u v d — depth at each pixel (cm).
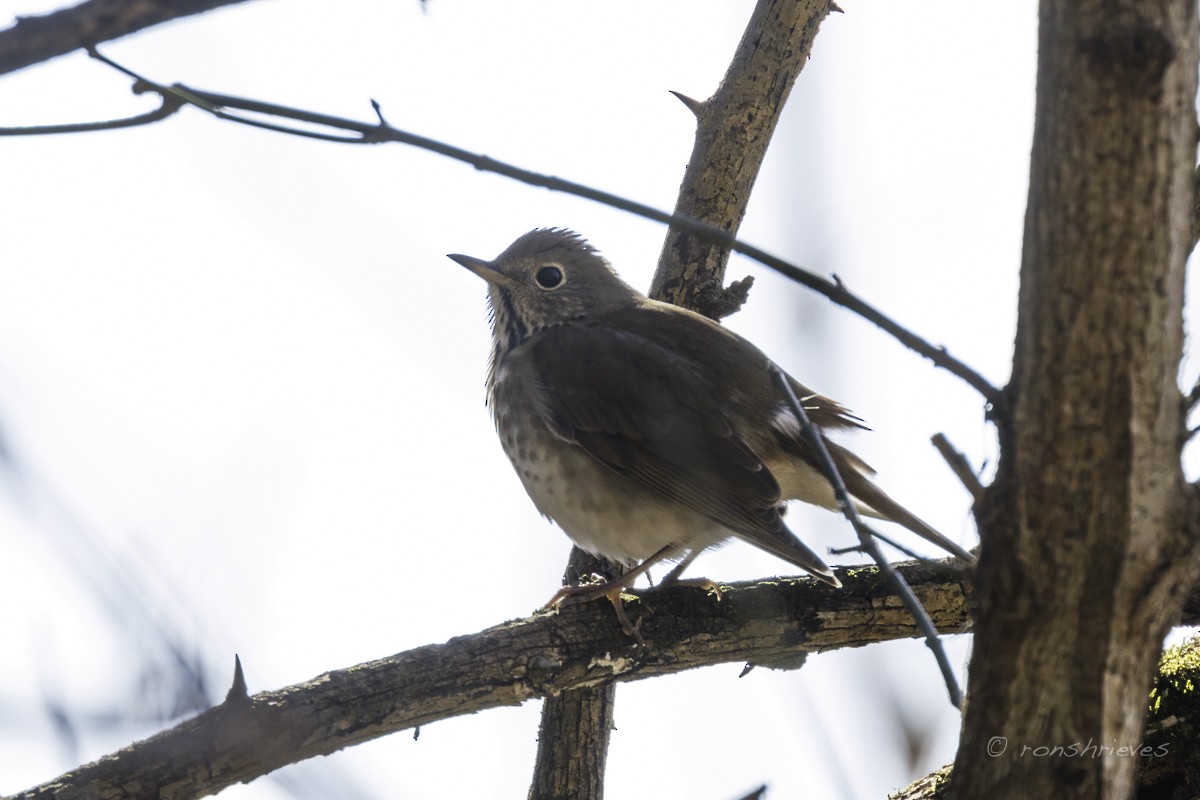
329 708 906
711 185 1330
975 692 632
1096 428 581
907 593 648
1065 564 598
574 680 1041
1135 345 568
